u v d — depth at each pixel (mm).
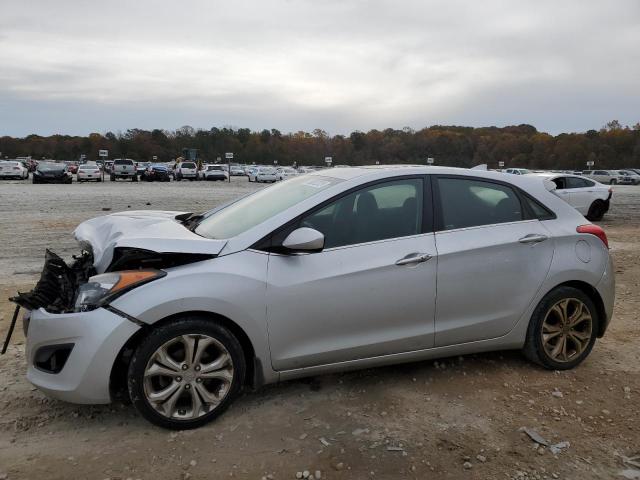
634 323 5375
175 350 3195
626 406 3607
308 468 2869
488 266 3812
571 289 4090
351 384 3857
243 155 138750
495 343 3955
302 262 3398
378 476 2814
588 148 107750
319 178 4051
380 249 3578
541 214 4133
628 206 23766
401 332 3645
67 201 20328
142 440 3115
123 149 137375
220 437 3154
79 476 2775
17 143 140250
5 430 3205
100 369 3029
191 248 3258
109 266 3334
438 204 3824
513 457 3004
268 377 3406
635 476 2857
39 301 3260
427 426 3311
